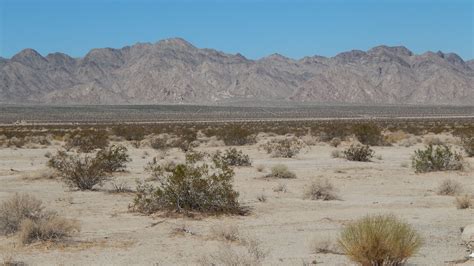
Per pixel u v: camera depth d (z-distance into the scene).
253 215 17.62
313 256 12.45
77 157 29.05
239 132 53.44
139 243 13.85
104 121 135.12
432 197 21.73
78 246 13.47
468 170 30.30
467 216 17.25
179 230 15.19
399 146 51.12
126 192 22.31
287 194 22.34
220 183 18.31
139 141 56.31
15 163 35.84
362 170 31.17
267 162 35.78
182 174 17.91
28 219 14.15
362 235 10.98
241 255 12.22
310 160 37.09
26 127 98.19
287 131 76.44
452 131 72.56
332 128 64.94
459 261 12.17
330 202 20.39
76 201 20.14
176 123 117.69
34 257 12.47
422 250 13.00
